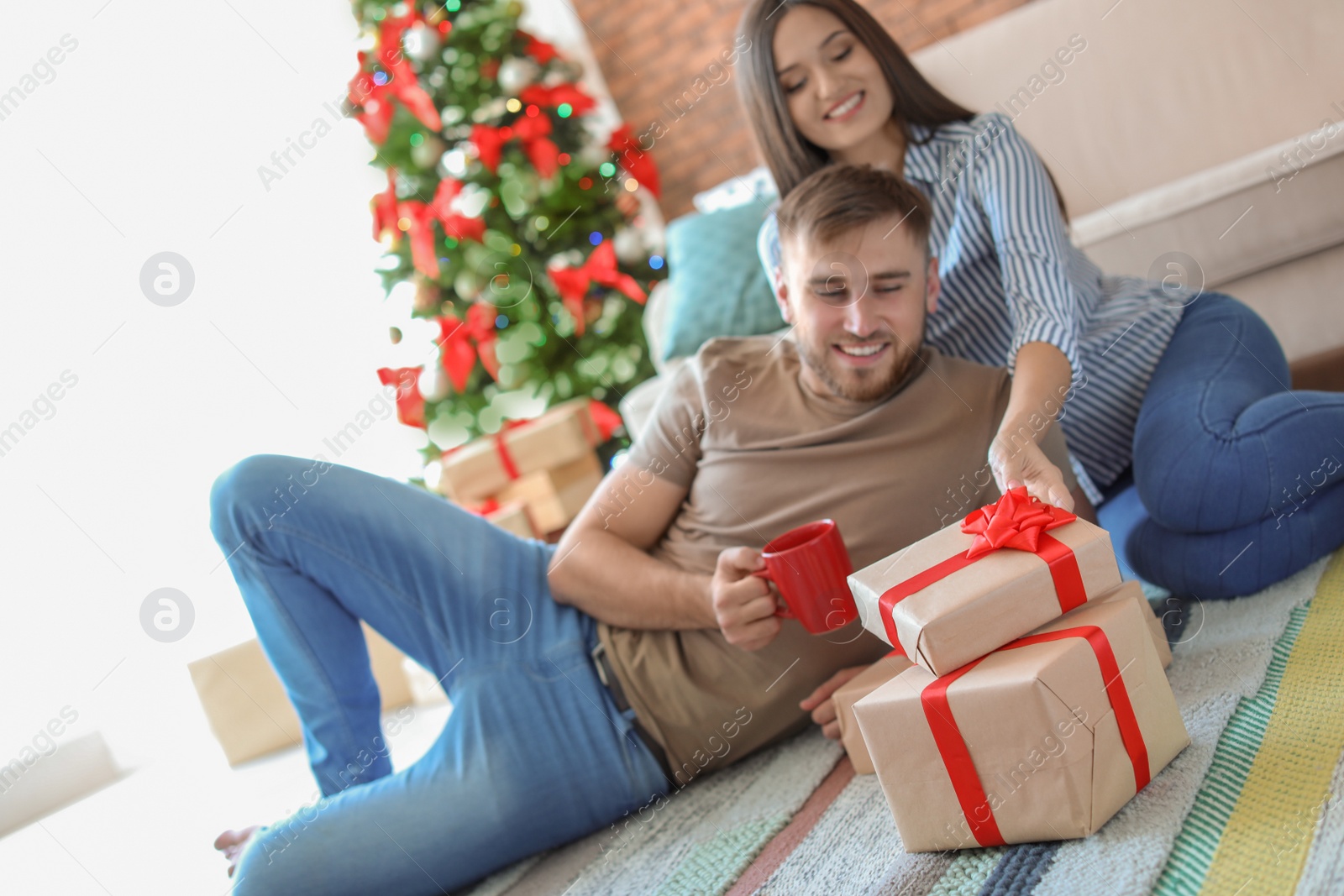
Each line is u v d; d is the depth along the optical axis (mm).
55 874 1748
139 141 2180
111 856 1775
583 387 2984
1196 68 2379
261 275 2297
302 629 1157
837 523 1147
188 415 2207
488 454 2414
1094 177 2447
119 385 2150
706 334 2293
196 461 2207
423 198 2840
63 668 2193
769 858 949
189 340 2209
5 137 2078
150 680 2260
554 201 2918
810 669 1144
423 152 2840
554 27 3553
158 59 2211
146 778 2320
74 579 2152
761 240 1500
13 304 2084
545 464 2416
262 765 2143
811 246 1123
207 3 2281
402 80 2689
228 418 2238
